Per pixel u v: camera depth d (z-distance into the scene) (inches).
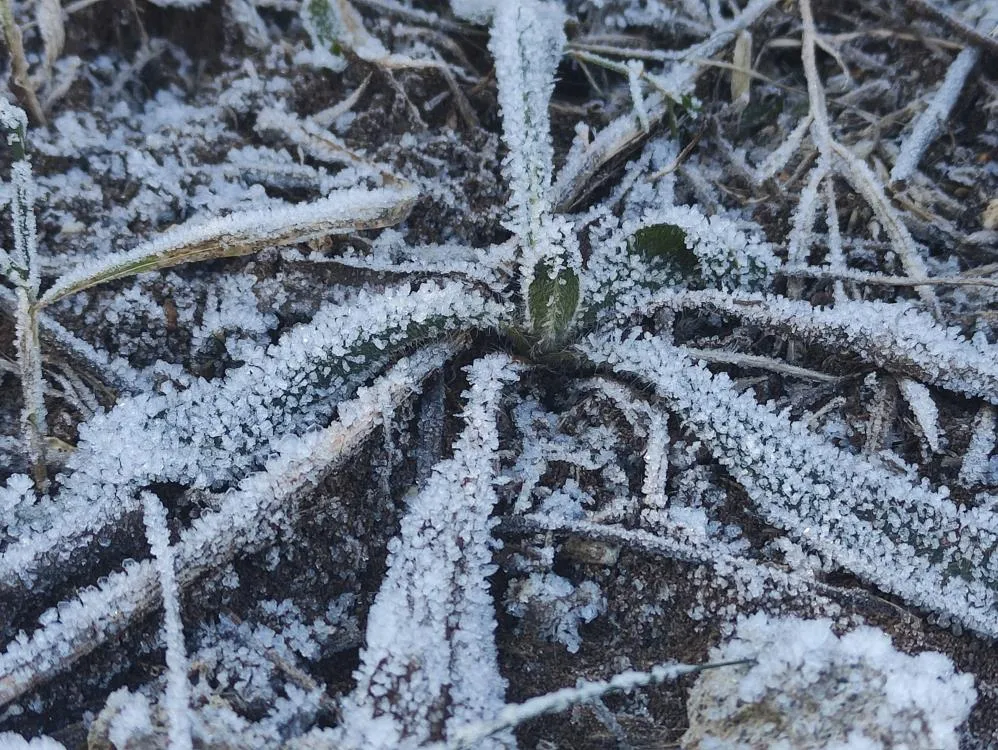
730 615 5.1
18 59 6.4
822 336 5.7
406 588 4.8
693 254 5.8
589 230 6.1
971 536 5.1
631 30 7.5
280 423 5.4
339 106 6.8
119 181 6.3
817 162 6.5
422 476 5.5
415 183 6.4
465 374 5.8
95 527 5.1
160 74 7.4
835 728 4.4
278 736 4.7
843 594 5.1
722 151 7.0
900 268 6.3
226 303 6.0
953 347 5.5
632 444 5.6
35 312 5.2
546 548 5.2
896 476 5.4
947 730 4.3
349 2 7.0
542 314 5.5
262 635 5.1
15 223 5.1
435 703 4.5
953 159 6.7
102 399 5.8
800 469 5.3
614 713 5.0
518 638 5.1
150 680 5.0
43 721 4.9
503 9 5.9
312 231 5.7
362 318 5.4
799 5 7.3
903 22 7.2
